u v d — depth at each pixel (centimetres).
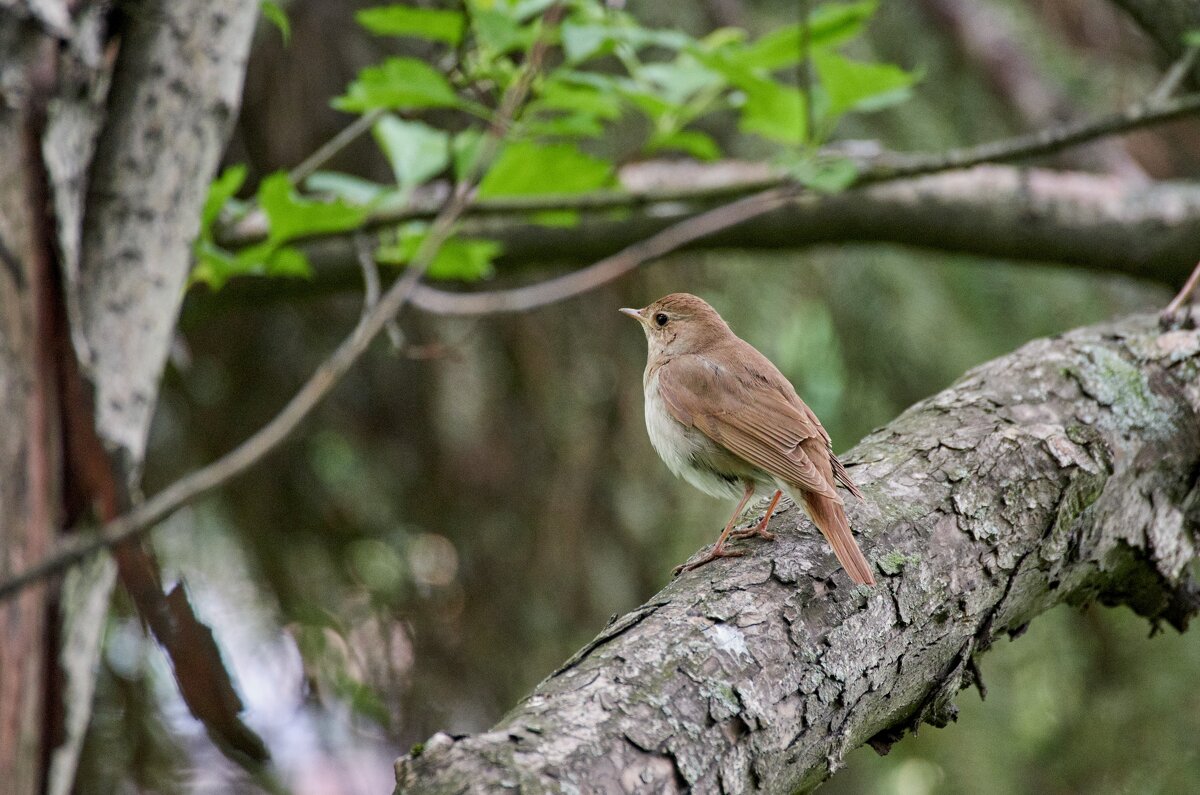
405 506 1078
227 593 1058
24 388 434
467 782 351
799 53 727
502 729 381
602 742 386
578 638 1038
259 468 1059
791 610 465
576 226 1011
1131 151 1225
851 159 789
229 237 816
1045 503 546
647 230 1000
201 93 523
